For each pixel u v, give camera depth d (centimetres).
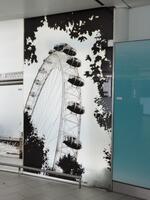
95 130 475
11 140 556
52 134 514
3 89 562
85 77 484
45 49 520
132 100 417
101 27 468
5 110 561
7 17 530
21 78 545
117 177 430
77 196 437
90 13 478
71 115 496
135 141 414
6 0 436
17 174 546
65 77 502
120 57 425
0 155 568
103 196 437
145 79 405
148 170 403
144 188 406
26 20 536
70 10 485
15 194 441
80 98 488
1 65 563
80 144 488
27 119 539
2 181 504
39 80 527
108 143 464
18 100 549
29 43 534
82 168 486
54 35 511
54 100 513
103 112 468
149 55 401
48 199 423
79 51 489
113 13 457
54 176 513
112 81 437
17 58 547
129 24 457
